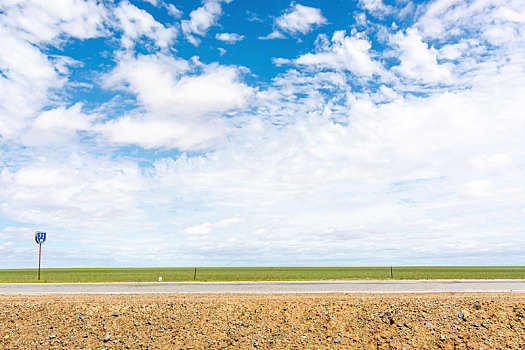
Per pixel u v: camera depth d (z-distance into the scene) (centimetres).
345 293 2206
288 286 2744
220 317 1598
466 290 2439
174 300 1877
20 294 2309
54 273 5556
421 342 1362
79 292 2428
